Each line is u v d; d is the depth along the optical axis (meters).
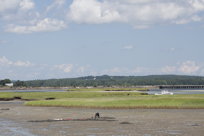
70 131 68.50
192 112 102.62
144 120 84.81
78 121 84.69
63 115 100.38
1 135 63.84
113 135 63.31
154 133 65.06
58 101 141.00
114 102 126.88
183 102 121.56
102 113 103.19
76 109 119.38
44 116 98.44
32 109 123.38
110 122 81.94
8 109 125.19
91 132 67.06
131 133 65.25
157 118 88.69
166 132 66.06
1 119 91.69
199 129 69.56
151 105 117.12
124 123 79.56
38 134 65.12
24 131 68.81
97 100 139.12
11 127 74.81
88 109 118.44
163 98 132.62
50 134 65.12
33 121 85.56
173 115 95.19
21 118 93.62
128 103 122.75
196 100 124.69
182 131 67.19
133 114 98.81
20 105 147.12
